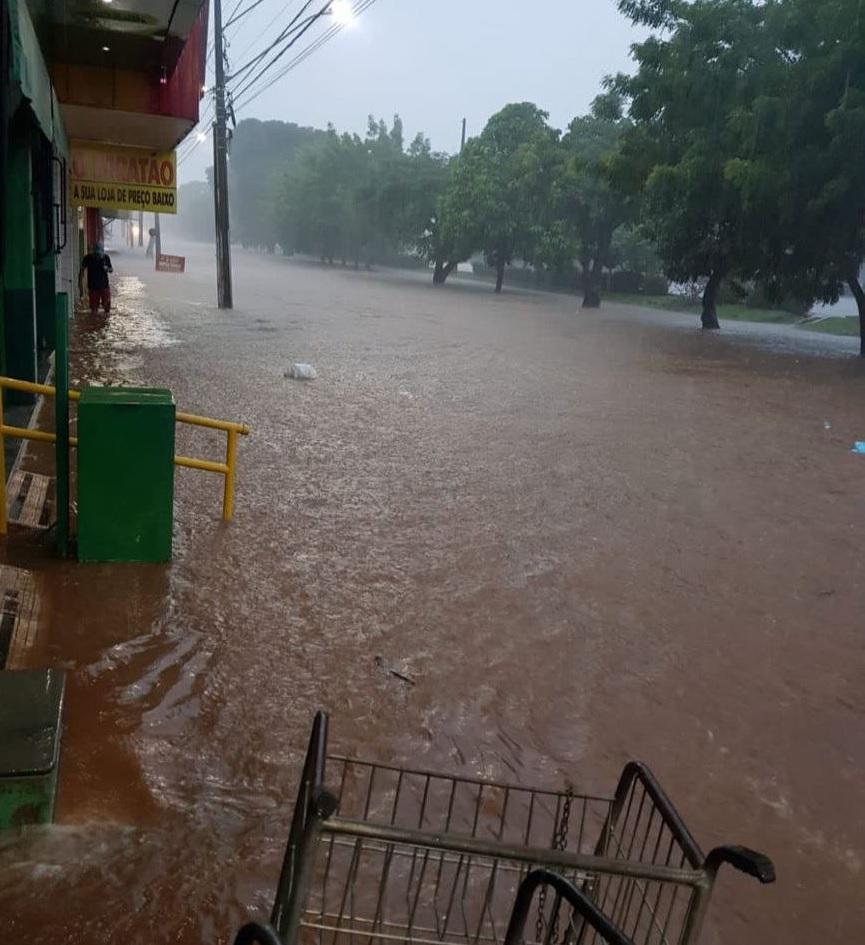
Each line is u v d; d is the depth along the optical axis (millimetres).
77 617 5559
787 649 6238
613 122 45344
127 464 6293
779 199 24453
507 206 49031
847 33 22328
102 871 3385
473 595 6691
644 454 12016
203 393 13789
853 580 7699
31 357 10430
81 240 30203
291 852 2781
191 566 6598
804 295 28531
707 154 27188
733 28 26359
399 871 3506
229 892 3365
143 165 22859
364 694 5059
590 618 6477
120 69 17938
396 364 18906
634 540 8344
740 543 8492
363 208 68062
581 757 4656
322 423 12352
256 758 4301
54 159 12781
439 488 9539
